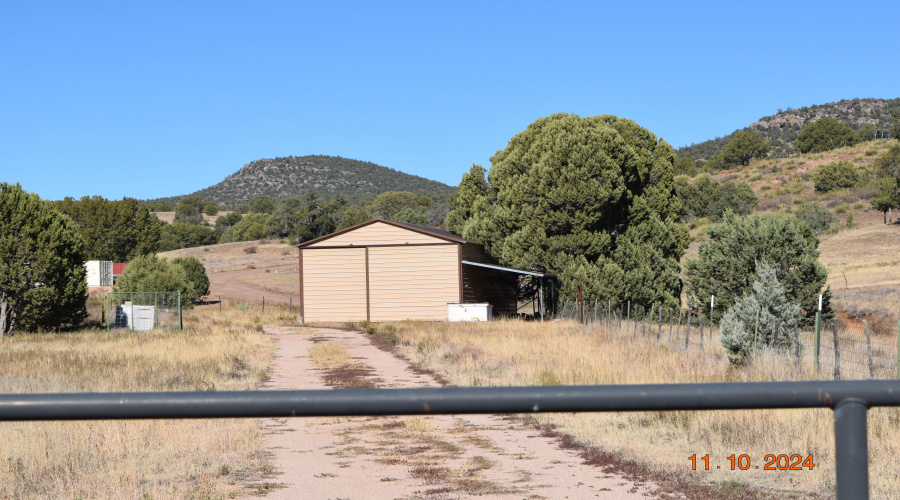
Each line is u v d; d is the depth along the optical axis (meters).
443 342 25.16
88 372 16.45
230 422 10.95
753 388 1.05
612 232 46.69
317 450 9.73
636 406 1.05
